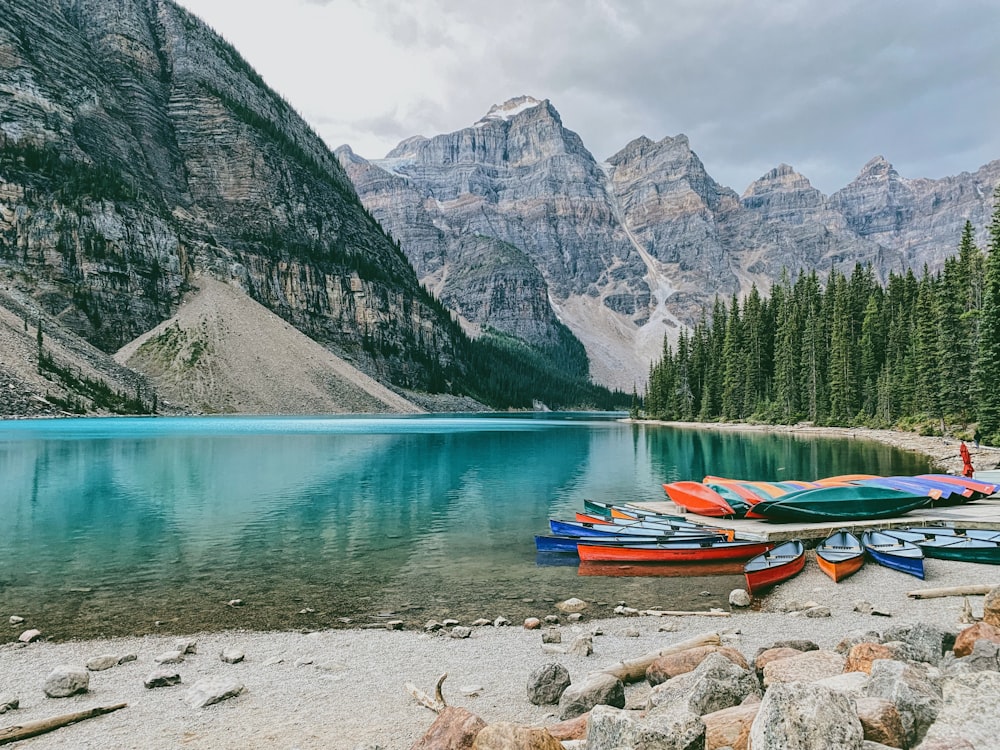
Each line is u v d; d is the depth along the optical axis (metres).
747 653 14.36
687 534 26.22
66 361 142.38
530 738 7.43
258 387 177.38
